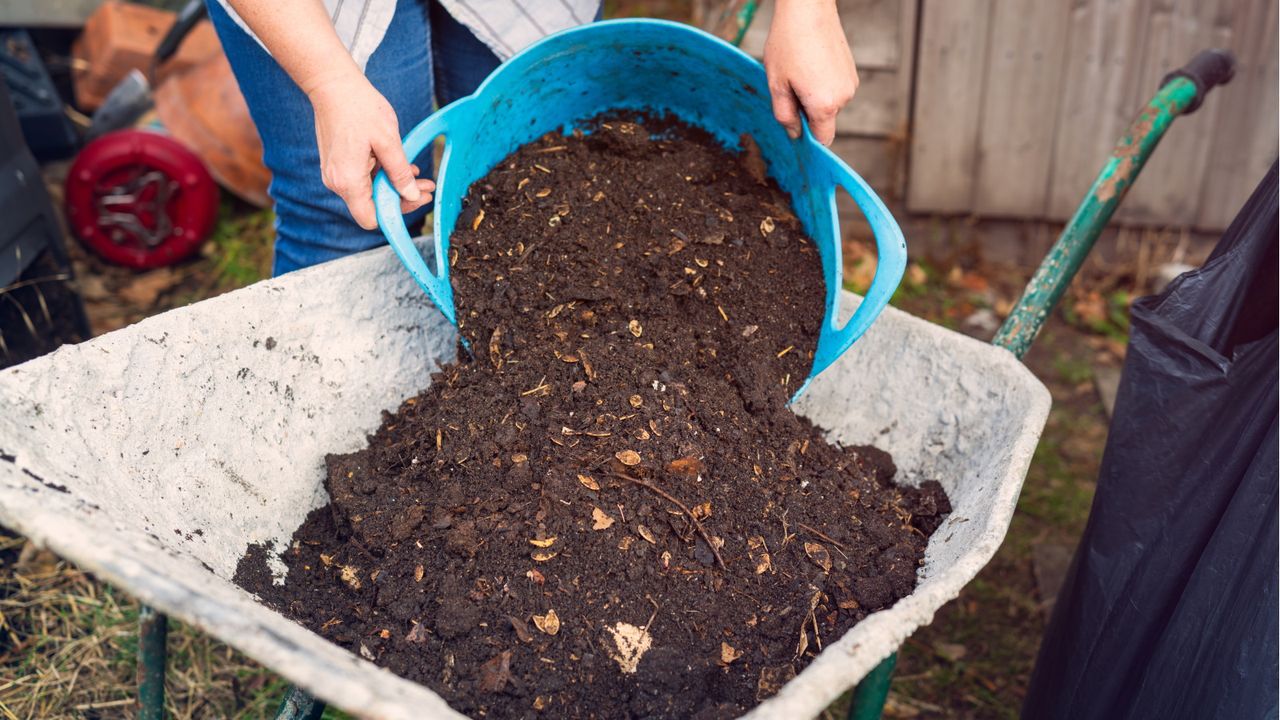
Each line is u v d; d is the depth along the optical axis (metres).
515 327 1.32
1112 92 2.76
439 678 1.08
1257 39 2.62
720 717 1.02
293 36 1.14
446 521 1.17
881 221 1.25
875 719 1.18
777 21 1.29
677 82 1.46
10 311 1.98
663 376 1.28
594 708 1.06
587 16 1.57
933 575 1.14
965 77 2.81
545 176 1.42
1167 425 1.29
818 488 1.28
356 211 1.19
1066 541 2.28
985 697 1.96
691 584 1.14
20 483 0.88
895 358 1.46
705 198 1.43
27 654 1.78
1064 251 1.43
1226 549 1.17
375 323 1.40
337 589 1.20
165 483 1.15
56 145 3.11
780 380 1.35
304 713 1.12
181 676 1.78
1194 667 1.20
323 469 1.35
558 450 1.19
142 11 3.28
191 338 1.18
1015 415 1.29
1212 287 1.24
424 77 1.52
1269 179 1.20
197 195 2.82
